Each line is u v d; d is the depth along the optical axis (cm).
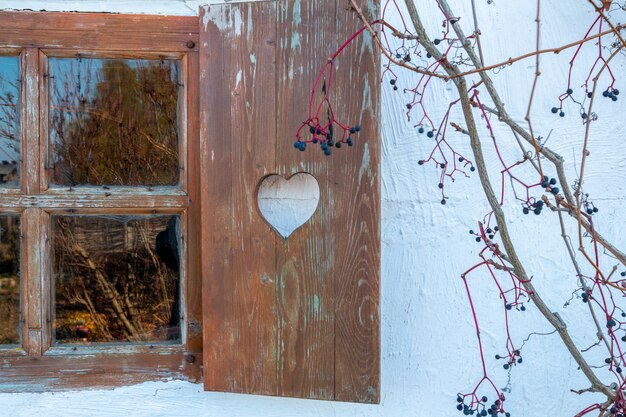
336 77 124
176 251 143
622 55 145
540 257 145
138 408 139
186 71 139
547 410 145
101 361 139
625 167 146
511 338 145
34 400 137
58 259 142
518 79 146
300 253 127
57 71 140
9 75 139
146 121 143
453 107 144
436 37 144
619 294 145
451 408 144
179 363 140
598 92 146
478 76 144
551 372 145
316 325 127
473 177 145
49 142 139
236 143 129
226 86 129
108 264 143
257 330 129
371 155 124
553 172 145
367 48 123
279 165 127
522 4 146
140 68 142
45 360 138
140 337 144
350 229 125
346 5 123
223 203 129
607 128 146
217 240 130
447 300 144
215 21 129
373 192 124
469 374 144
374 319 125
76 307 143
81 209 138
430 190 145
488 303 144
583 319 146
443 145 145
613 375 145
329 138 114
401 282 144
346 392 127
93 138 142
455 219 145
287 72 126
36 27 135
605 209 146
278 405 141
